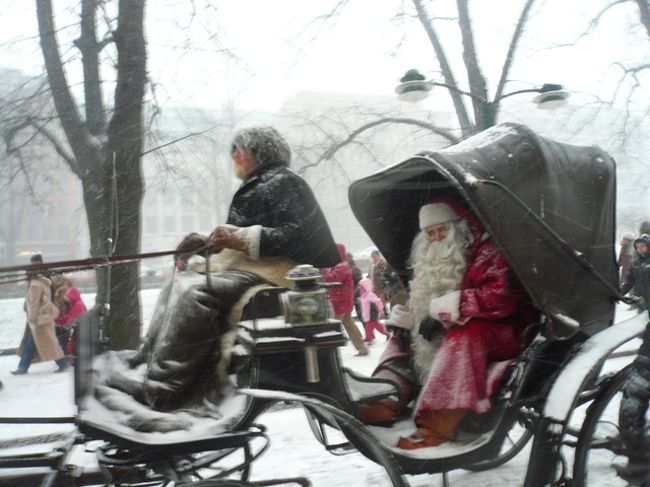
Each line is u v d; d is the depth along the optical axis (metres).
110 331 5.31
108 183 5.65
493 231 2.97
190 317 2.80
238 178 3.60
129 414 2.60
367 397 3.04
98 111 6.32
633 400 3.27
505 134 3.41
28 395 6.61
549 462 3.03
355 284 9.18
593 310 3.41
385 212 3.98
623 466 3.44
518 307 3.30
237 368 2.91
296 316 2.85
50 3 6.52
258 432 2.74
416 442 3.09
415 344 3.54
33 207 8.44
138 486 3.16
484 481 3.91
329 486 3.99
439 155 3.08
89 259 2.78
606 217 3.67
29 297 7.75
